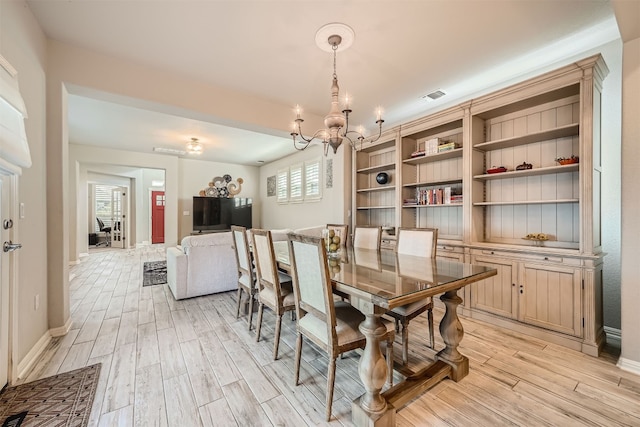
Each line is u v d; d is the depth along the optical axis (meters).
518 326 2.61
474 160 3.06
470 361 2.11
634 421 1.51
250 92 3.42
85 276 4.79
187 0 1.95
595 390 1.77
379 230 3.25
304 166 6.33
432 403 1.66
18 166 1.77
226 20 2.16
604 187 2.54
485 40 2.43
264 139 5.50
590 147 2.23
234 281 3.91
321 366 2.05
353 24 2.21
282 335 2.57
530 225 2.87
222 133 5.10
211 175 7.90
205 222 7.48
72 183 5.83
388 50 2.56
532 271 2.53
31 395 1.69
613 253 2.50
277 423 1.50
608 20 2.20
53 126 2.43
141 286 4.16
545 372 1.97
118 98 2.80
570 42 2.48
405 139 3.87
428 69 2.90
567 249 2.44
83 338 2.46
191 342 2.41
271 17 2.12
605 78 2.51
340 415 1.56
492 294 2.81
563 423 1.50
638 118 1.96
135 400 1.66
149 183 9.46
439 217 3.72
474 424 1.49
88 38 2.39
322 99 3.63
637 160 1.96
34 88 2.12
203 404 1.63
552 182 2.72
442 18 2.14
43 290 2.31
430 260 2.41
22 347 1.93
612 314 2.49
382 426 1.41
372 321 1.49
